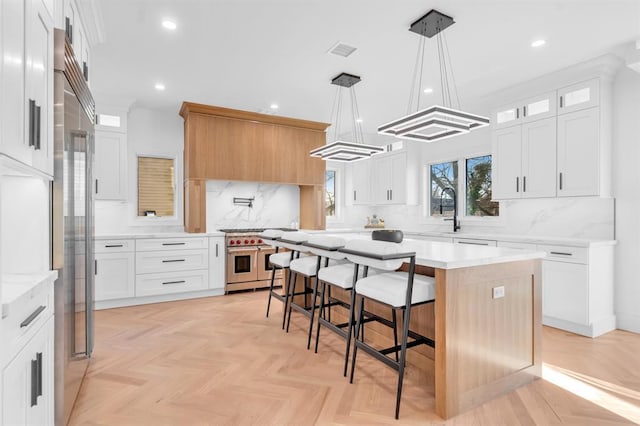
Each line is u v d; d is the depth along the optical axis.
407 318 2.02
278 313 4.02
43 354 1.53
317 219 5.73
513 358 2.29
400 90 4.17
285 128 5.43
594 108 3.41
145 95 4.37
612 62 3.31
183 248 4.61
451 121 2.70
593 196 3.40
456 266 1.97
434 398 2.19
